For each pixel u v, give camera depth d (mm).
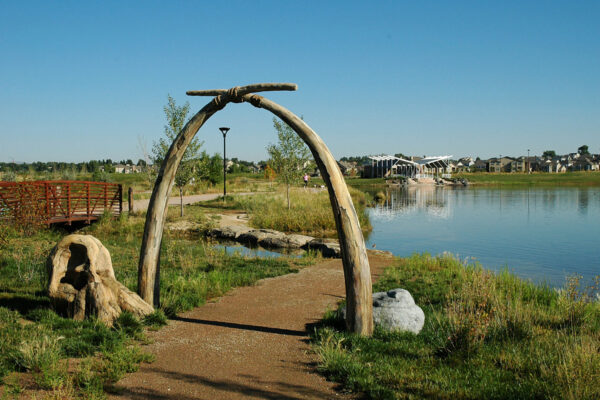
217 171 48219
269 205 25859
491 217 29094
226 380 4664
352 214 5922
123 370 4758
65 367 4730
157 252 7031
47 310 6551
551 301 8578
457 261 12398
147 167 21172
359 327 5891
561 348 5457
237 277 9820
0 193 13383
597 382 4266
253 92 6566
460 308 6125
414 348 5523
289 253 14703
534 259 15312
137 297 6664
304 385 4570
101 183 19062
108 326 6094
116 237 15570
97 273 6504
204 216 21562
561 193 55031
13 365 4652
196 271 10312
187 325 6617
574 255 16047
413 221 27031
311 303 8047
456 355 5184
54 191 16359
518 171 135750
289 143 25875
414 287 9469
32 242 12430
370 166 95875
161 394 4301
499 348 5559
